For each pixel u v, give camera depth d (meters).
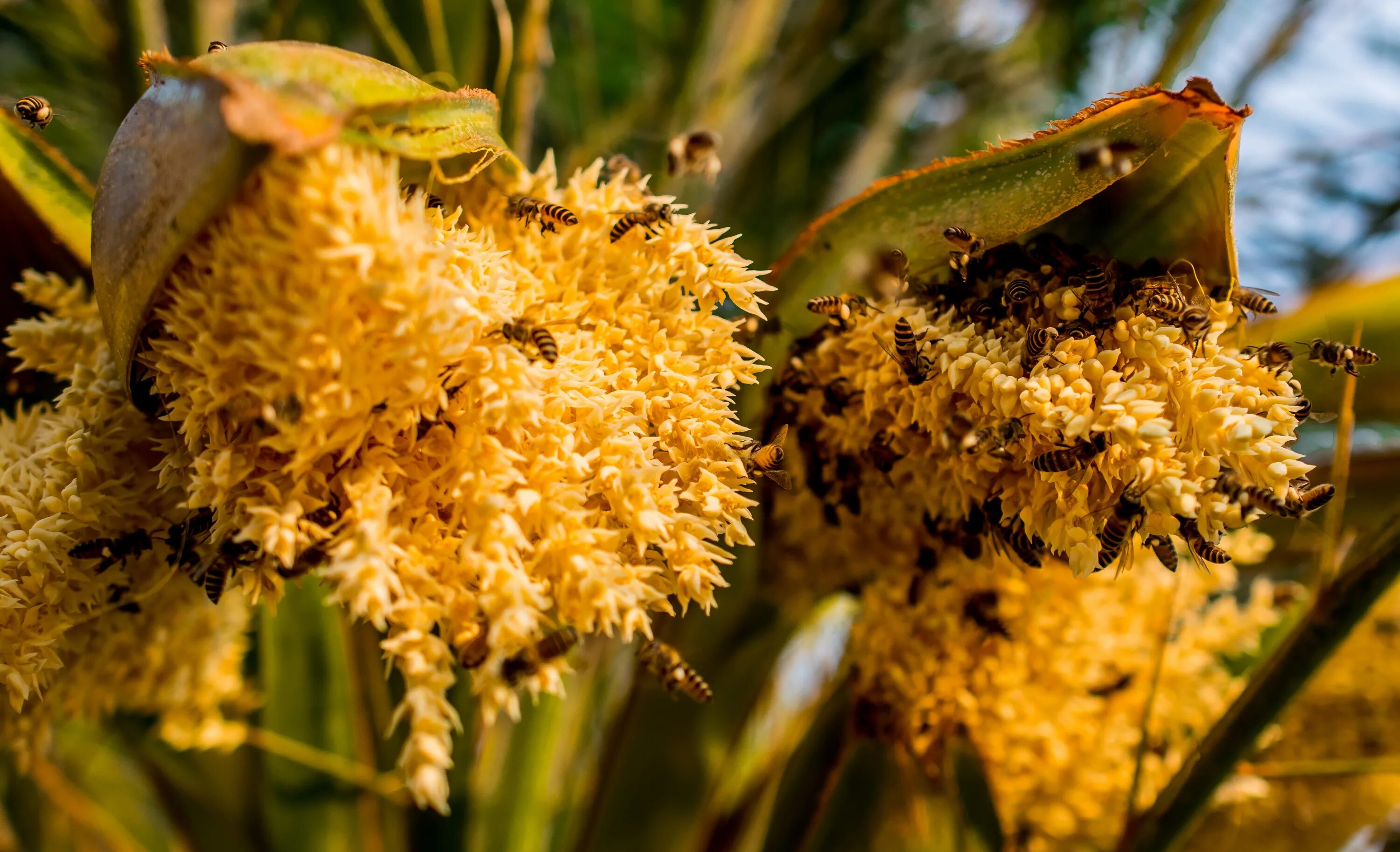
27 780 0.53
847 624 0.51
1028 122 0.82
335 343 0.34
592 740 0.52
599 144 0.53
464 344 0.34
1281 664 0.41
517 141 0.48
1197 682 0.45
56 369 0.39
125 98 0.52
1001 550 0.39
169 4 0.52
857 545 0.42
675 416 0.37
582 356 0.37
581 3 0.66
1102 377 0.36
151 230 0.34
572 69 0.74
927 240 0.39
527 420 0.35
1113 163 0.37
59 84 0.68
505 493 0.35
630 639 0.35
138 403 0.37
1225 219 0.38
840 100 0.80
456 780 0.47
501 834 0.47
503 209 0.38
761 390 0.41
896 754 0.43
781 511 0.42
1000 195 0.38
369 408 0.34
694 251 0.37
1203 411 0.36
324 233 0.33
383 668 0.46
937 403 0.38
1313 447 0.63
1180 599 0.45
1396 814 0.48
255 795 0.47
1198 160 0.38
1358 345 0.42
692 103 0.57
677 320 0.37
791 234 0.75
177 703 0.42
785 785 0.44
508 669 0.35
